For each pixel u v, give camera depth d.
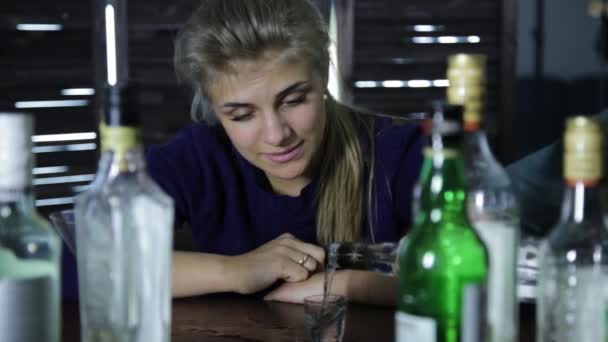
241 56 1.31
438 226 0.79
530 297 1.11
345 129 1.66
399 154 1.70
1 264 0.77
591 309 0.78
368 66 3.94
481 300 0.73
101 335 0.80
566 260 0.79
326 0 3.29
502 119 4.02
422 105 3.99
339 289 1.27
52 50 3.51
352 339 1.03
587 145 0.73
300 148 1.43
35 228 0.78
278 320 1.14
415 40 3.96
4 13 3.41
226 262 1.36
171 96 3.77
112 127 0.78
